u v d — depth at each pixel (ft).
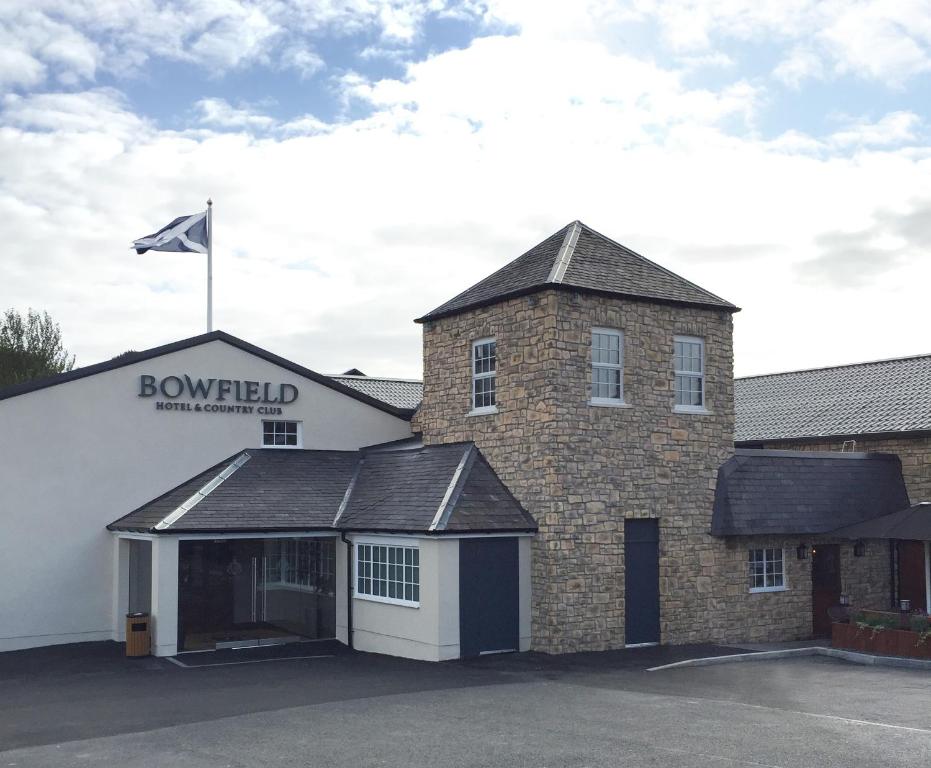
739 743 33.09
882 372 86.99
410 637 55.72
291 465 67.62
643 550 60.39
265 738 34.83
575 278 58.95
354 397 75.97
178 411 68.08
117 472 65.51
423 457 65.10
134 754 33.01
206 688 46.03
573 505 57.26
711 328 64.49
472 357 64.59
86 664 54.90
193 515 58.65
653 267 65.16
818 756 31.24
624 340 60.54
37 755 33.27
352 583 61.16
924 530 61.57
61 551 63.31
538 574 57.31
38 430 63.00
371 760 31.48
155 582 57.11
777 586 65.82
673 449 61.82
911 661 53.26
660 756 31.37
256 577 67.56
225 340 70.38
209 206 75.77
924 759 30.81
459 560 54.85
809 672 50.67
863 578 69.77
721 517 62.34
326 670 51.26
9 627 61.36
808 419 82.28
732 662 54.60
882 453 72.84
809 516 65.36
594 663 53.01
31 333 144.05
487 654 55.57
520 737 34.35
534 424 58.44
